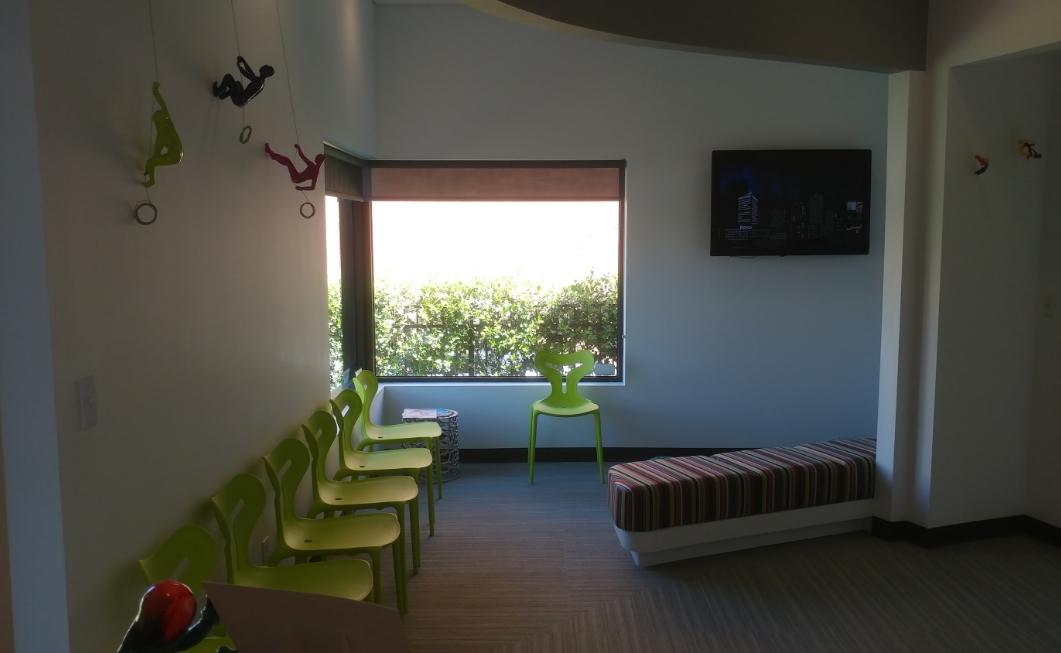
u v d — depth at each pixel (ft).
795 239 18.57
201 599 7.47
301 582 8.85
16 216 5.51
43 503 5.72
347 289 18.35
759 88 18.62
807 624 11.32
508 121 18.67
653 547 13.10
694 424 19.51
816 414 19.45
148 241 7.16
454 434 18.56
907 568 13.16
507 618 11.57
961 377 13.76
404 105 18.57
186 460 7.98
